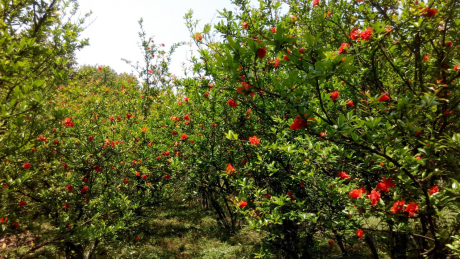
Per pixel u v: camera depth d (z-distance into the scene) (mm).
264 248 4207
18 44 2471
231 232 8234
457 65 2092
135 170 6898
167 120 6504
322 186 2920
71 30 3262
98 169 5449
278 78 3793
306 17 4055
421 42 2488
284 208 3760
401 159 1726
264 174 4469
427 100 1609
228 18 3885
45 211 4766
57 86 2561
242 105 4645
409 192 1988
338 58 1278
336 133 1662
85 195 5402
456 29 2250
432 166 2084
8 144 2361
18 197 3896
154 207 9742
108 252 6543
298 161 3535
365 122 1676
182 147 6086
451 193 1726
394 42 2846
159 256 6590
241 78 1680
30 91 2215
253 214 3658
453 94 2205
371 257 5098
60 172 4680
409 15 2342
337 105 2643
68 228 4500
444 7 2244
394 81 2996
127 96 10586
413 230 3207
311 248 4109
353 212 2598
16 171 3146
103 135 6086
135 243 7414
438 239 2014
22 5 2742
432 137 1989
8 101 2221
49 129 2830
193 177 5961
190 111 6035
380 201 2092
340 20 3658
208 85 4203
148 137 7164
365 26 2953
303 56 1432
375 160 1905
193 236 8031
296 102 1503
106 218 5148
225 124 4980
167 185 6977
